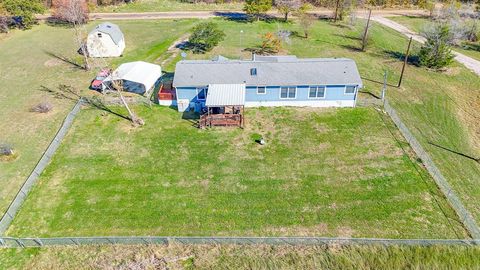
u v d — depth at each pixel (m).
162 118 39.09
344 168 32.34
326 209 28.62
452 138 36.59
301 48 55.06
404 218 27.77
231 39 57.72
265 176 31.72
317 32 61.16
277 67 40.09
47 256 25.64
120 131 37.19
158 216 28.30
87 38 50.62
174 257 25.55
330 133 36.47
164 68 48.38
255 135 36.41
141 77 42.84
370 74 47.72
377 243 25.77
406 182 30.78
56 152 34.44
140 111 40.16
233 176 31.78
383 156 33.53
